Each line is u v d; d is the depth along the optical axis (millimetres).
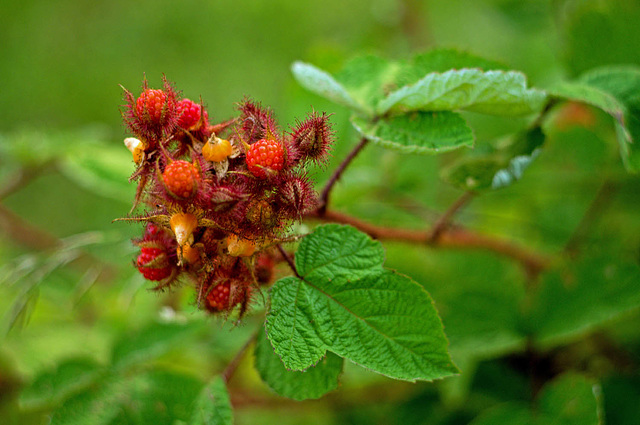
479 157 414
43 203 867
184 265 368
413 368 353
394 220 524
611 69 412
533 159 408
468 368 441
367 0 934
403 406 467
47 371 425
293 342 356
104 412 413
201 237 360
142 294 509
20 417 476
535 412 412
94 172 479
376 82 419
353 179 488
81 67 998
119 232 453
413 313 358
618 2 443
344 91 396
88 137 542
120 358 429
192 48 1010
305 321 360
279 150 355
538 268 460
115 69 991
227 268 364
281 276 387
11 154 513
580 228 472
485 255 474
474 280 458
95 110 961
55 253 448
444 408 457
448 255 477
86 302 530
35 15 1037
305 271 367
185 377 420
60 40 1021
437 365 352
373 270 364
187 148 367
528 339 427
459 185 411
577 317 419
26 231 552
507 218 517
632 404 435
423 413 461
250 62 979
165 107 360
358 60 427
